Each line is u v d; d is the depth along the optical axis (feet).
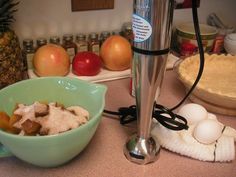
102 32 2.92
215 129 1.65
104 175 1.53
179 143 1.67
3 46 2.11
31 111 1.58
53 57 2.35
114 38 2.57
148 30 1.25
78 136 1.38
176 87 2.46
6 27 2.28
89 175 1.53
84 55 2.51
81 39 2.77
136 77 1.42
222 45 3.09
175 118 1.78
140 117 1.55
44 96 1.87
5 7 2.19
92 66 2.48
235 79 2.38
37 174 1.52
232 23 3.68
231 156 1.61
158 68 1.35
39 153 1.37
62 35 2.77
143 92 1.44
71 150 1.44
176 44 3.15
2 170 1.54
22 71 2.47
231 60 2.64
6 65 2.17
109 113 2.02
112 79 2.58
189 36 2.91
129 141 1.69
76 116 1.61
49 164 1.50
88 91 1.80
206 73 2.45
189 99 2.22
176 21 3.29
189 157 1.67
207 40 2.95
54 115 1.55
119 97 2.29
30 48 2.54
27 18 2.57
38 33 2.67
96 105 1.70
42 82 1.85
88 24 2.83
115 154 1.68
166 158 1.66
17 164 1.58
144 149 1.61
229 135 1.75
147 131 1.60
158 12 1.21
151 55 1.30
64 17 2.70
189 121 1.81
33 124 1.44
